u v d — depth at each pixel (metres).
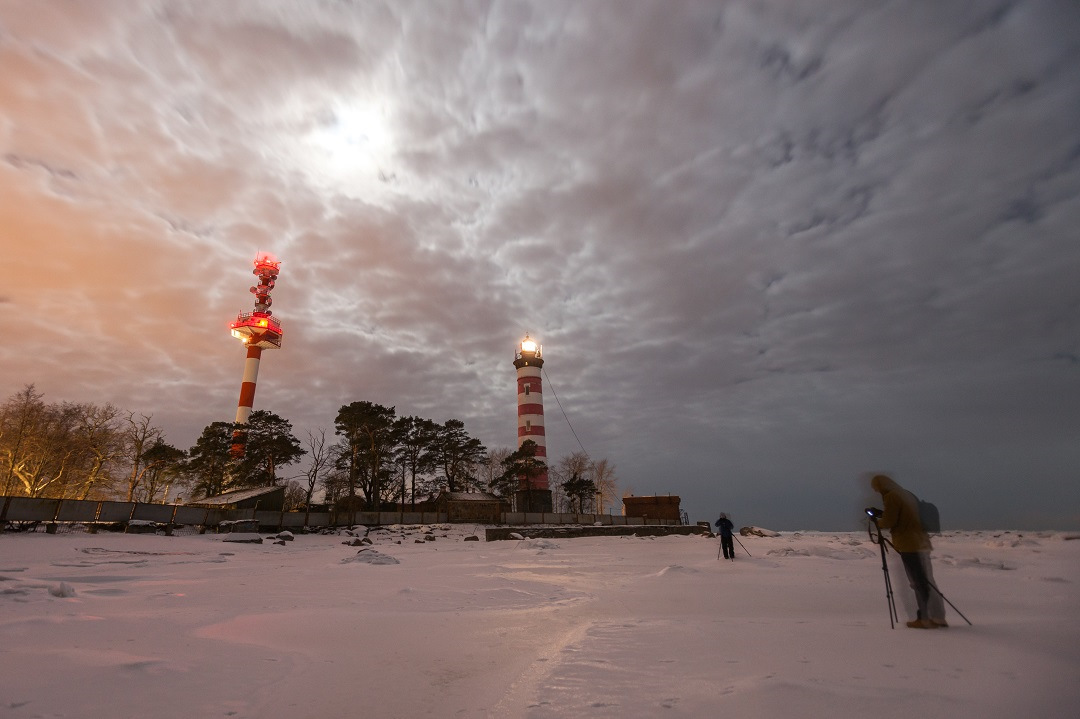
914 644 4.82
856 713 3.15
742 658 4.63
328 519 49.31
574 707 3.65
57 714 3.61
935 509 6.16
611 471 92.75
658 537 44.12
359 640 6.25
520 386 83.69
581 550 28.16
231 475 61.91
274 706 3.94
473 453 71.69
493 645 6.00
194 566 18.06
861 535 38.78
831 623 6.27
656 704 3.61
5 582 10.38
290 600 9.57
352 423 62.16
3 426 47.53
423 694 4.22
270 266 100.88
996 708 3.09
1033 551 19.52
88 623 6.82
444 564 19.25
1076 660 3.93
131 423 55.50
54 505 29.92
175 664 4.92
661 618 7.21
